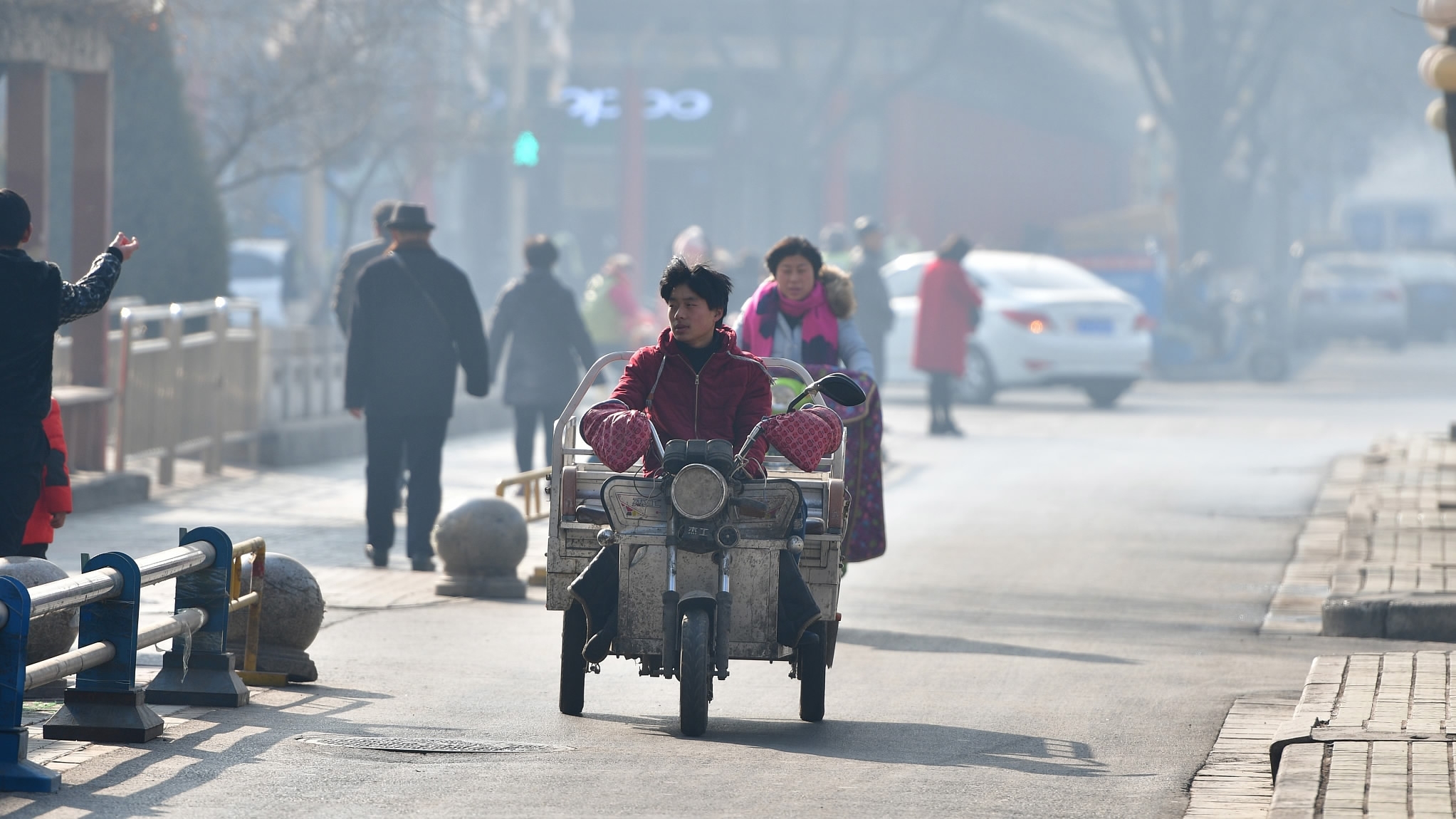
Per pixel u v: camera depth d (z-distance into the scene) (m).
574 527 26.94
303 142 98.62
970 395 98.56
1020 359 96.75
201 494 56.75
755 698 29.64
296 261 123.31
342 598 39.03
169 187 66.94
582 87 182.12
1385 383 121.75
